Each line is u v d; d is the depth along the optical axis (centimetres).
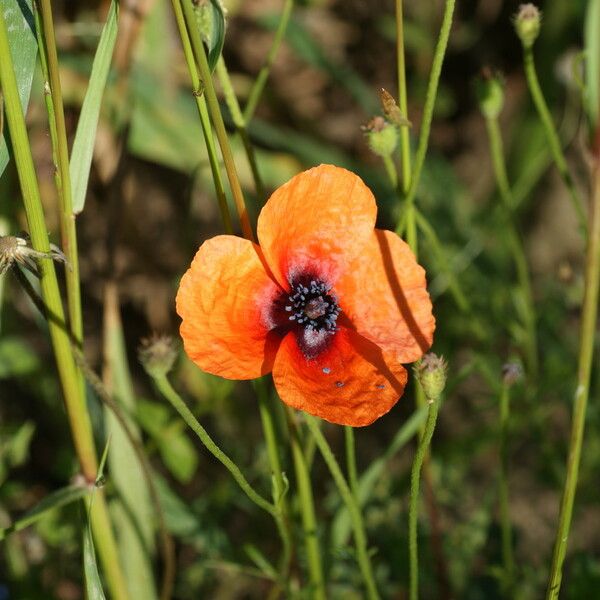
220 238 37
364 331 38
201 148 56
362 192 37
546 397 55
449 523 57
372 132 40
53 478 56
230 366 37
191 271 37
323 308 38
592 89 42
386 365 37
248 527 56
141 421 51
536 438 55
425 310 38
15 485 52
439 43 38
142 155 57
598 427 54
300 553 49
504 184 49
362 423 36
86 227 58
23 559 51
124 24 51
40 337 58
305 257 38
